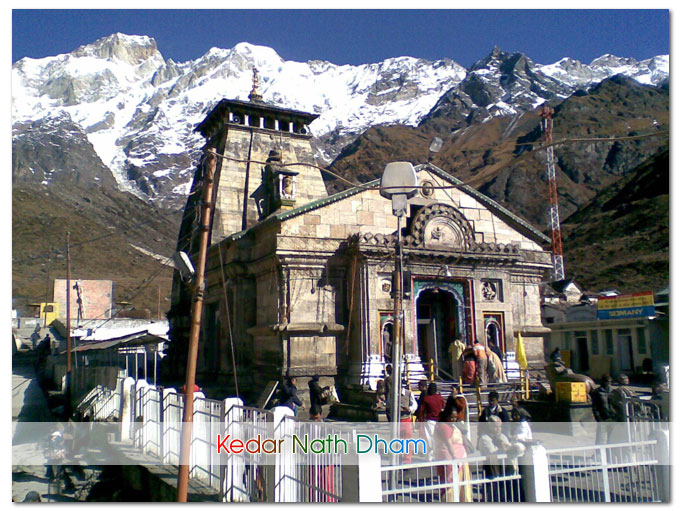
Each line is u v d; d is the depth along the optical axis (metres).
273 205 29.20
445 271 27.02
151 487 16.03
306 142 38.28
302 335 25.23
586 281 97.31
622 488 12.12
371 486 9.08
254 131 36.69
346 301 26.61
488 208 30.78
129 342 31.19
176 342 37.22
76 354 36.38
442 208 27.52
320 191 37.16
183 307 37.31
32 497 17.91
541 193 173.38
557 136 194.38
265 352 27.00
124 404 22.89
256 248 28.75
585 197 168.75
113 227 155.00
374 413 21.17
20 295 88.69
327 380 25.28
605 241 116.19
